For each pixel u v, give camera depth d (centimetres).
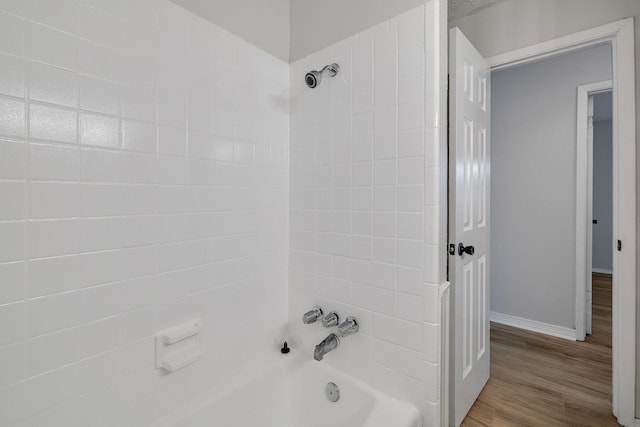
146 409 96
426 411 105
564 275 252
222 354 119
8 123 69
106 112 86
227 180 120
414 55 107
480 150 169
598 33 149
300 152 143
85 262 82
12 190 70
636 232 144
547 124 258
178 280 104
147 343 96
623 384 149
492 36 180
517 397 172
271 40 138
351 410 119
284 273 146
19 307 72
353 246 123
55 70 76
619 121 146
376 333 117
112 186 87
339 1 128
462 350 145
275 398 131
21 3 71
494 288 288
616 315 151
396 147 111
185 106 105
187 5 105
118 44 88
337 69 127
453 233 136
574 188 247
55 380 77
